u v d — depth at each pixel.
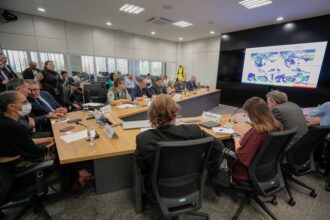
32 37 5.18
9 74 3.12
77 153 1.30
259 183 1.33
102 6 4.19
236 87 6.40
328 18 4.24
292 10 4.05
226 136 1.76
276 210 1.60
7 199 1.17
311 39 4.54
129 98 3.67
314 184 2.02
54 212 1.52
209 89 6.64
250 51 5.81
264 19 4.76
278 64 5.22
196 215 1.43
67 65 6.04
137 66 7.99
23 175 1.18
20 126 1.20
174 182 1.08
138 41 7.55
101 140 1.55
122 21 5.42
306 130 1.66
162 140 0.99
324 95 4.49
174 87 5.90
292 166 1.59
